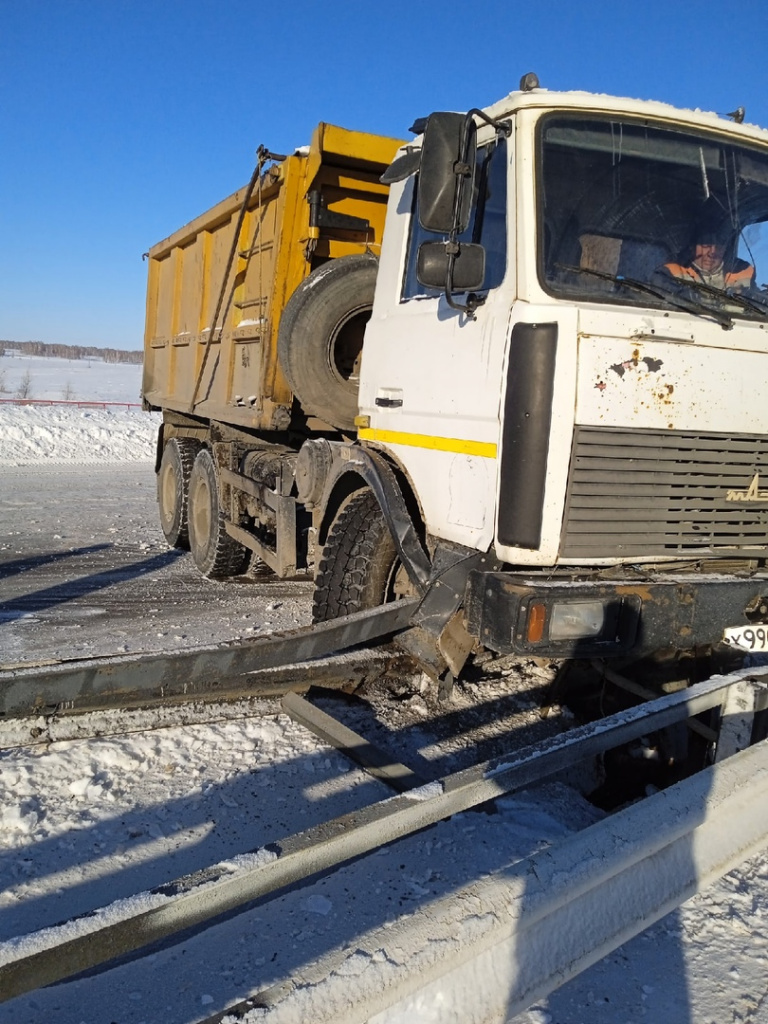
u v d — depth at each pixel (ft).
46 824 10.09
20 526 33.68
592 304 10.43
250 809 10.73
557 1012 7.45
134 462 60.49
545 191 10.64
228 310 22.00
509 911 6.15
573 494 10.05
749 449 11.07
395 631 12.94
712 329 10.78
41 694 10.28
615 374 10.12
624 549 10.41
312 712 12.80
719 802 8.35
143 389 33.27
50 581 24.80
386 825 6.82
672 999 7.70
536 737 13.53
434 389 12.12
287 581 25.98
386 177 13.73
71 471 53.31
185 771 11.52
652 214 11.19
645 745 12.39
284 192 17.42
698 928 8.76
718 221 11.69
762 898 9.29
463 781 7.56
